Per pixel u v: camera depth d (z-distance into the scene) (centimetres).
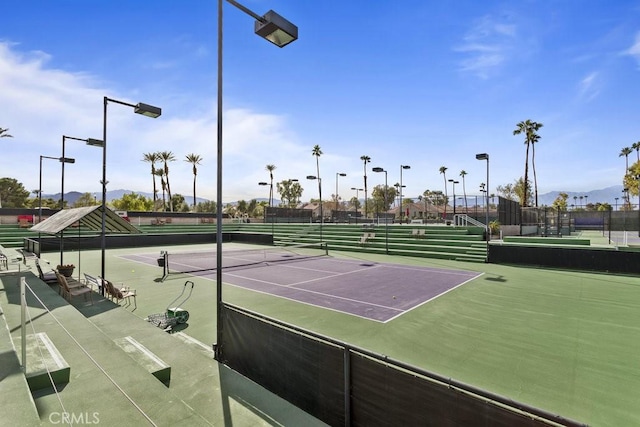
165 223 4088
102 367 509
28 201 7288
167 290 1245
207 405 452
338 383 416
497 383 555
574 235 3450
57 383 451
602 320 887
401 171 3606
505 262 1942
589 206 6919
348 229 3170
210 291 1235
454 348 704
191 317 909
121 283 1330
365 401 387
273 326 508
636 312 960
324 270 1739
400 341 745
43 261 1831
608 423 445
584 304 1051
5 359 478
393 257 2297
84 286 1066
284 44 707
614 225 4350
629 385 546
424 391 339
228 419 420
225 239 3741
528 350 691
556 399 505
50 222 1230
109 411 393
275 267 1847
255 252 2636
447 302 1077
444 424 323
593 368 608
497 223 2883
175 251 2683
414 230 2664
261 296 1160
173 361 581
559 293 1203
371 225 3250
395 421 360
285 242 3253
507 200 3222
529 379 568
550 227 3716
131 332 713
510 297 1143
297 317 921
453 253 2180
